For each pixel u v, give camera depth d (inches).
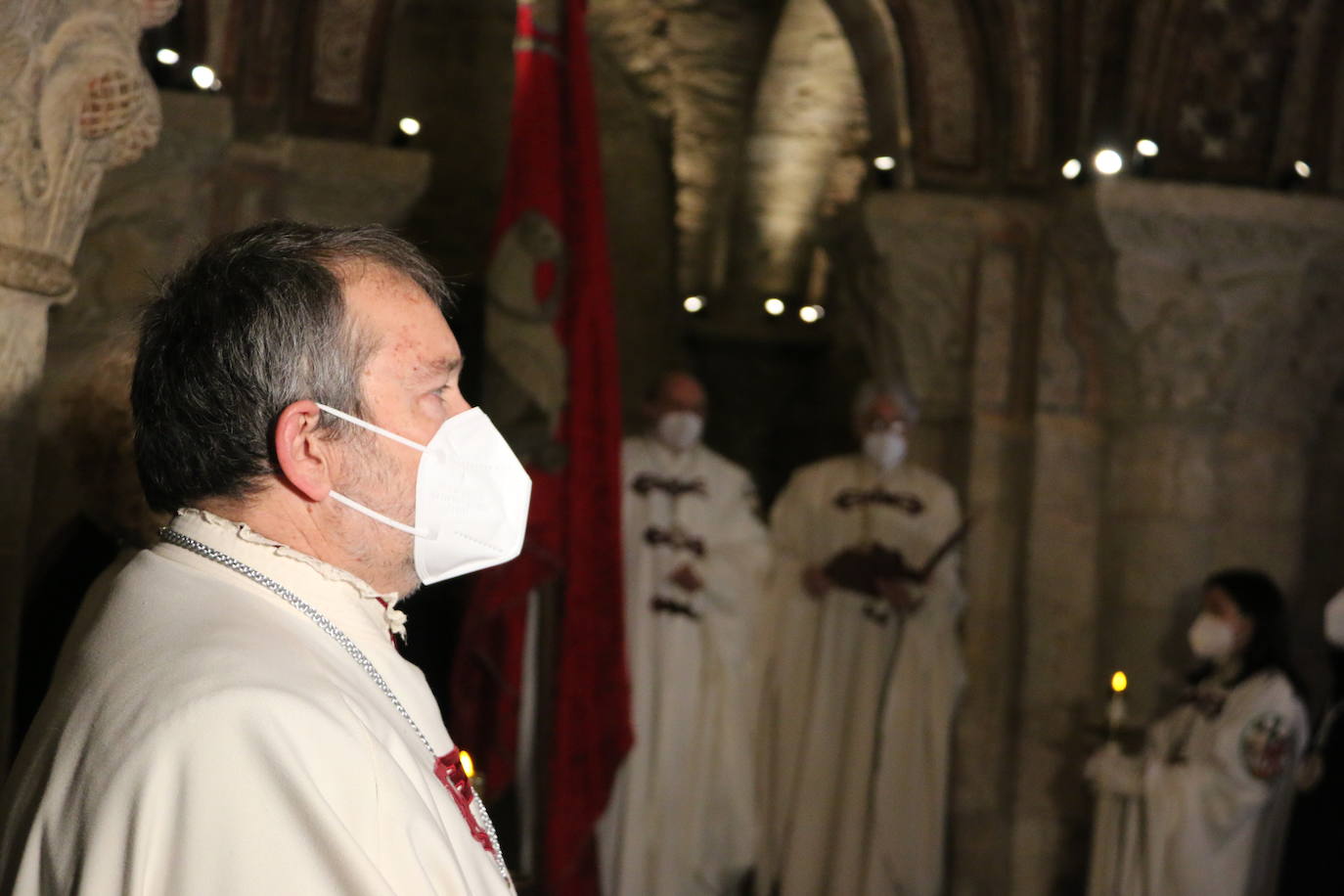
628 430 324.2
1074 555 217.5
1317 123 211.9
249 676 41.5
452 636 223.8
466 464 51.8
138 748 40.1
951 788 215.9
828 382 337.1
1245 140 211.0
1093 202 202.7
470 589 178.7
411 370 50.3
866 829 204.5
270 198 198.1
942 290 222.2
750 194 327.9
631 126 321.1
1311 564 225.5
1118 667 210.4
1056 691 215.5
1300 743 178.9
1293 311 208.1
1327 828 165.0
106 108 94.3
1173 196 202.4
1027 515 217.8
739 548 202.1
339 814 40.9
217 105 185.6
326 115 200.8
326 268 49.6
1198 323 205.5
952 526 213.2
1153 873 180.2
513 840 187.0
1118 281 206.1
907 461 225.5
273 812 39.6
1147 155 205.5
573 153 182.1
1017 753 214.4
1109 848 189.6
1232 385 208.7
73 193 94.8
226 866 39.1
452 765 51.6
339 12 199.6
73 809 40.7
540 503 178.1
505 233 179.6
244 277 48.4
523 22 182.1
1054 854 213.0
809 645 210.4
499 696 178.5
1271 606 183.3
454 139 305.7
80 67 91.9
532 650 184.1
